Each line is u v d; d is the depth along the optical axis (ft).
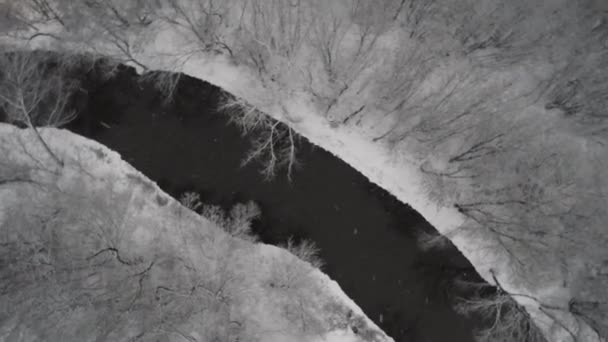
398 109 78.48
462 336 79.87
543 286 78.13
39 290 71.26
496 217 78.69
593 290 75.82
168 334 73.10
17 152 80.69
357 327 78.89
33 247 73.36
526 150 78.02
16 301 71.00
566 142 79.66
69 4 80.38
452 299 80.64
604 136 79.97
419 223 82.12
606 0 79.82
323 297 79.36
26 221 75.00
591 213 76.95
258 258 79.51
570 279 77.66
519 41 80.84
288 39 77.77
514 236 77.66
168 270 76.28
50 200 77.00
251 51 79.61
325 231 81.92
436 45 81.20
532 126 79.10
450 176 80.12
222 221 80.02
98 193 78.69
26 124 81.00
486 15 79.51
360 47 73.61
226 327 74.59
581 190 77.15
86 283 74.02
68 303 70.74
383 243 81.97
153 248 77.41
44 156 80.79
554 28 80.23
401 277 81.10
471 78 80.18
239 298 76.95
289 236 81.25
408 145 80.84
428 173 81.10
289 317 77.05
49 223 74.64
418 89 79.36
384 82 77.77
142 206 80.84
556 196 76.48
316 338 77.36
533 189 77.56
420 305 80.48
